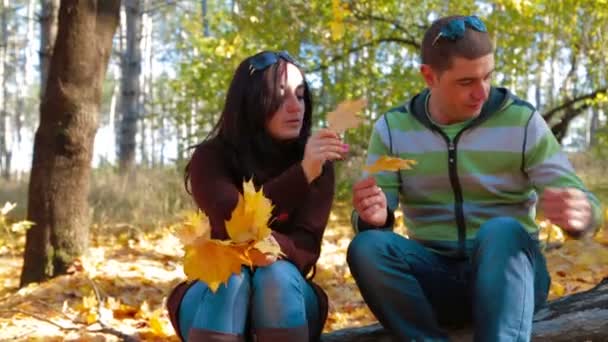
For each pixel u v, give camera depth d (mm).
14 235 7977
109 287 5176
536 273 2645
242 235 2211
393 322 2586
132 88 14586
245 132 2736
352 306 4699
